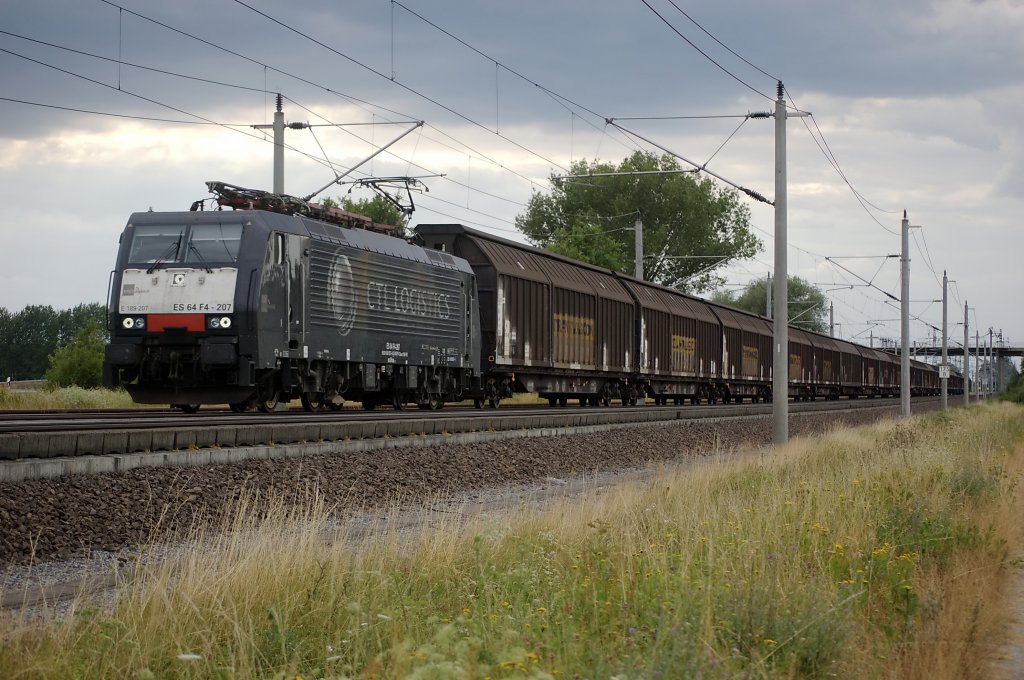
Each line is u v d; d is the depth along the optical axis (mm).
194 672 6078
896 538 10727
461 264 31656
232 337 21859
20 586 8859
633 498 13352
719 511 12211
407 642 5367
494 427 22984
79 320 141125
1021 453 26750
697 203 84125
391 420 19828
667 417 32531
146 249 22469
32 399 31781
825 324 121812
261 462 15000
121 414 21906
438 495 14898
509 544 9625
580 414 26703
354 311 25766
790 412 43688
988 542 11508
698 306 51250
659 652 6109
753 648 6770
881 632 7625
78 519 11047
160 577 7375
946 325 63000
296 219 23938
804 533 10188
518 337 33688
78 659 6074
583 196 85438
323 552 8641
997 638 8008
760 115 24938
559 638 6426
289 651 6496
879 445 24578
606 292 40281
